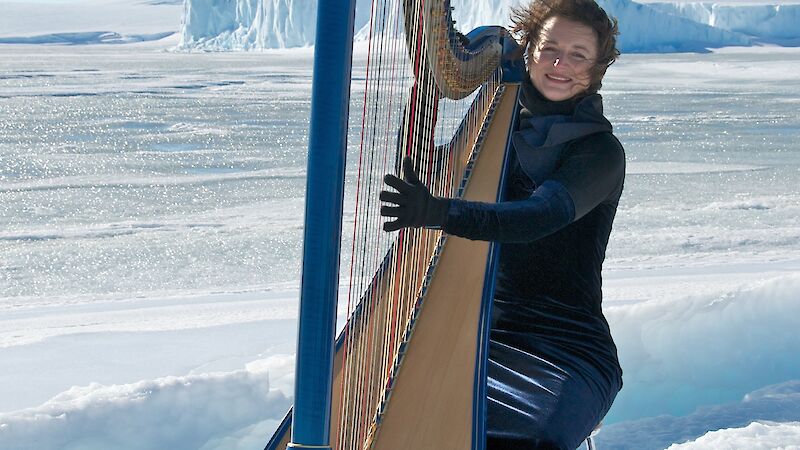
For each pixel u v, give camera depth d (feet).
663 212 28.07
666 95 87.71
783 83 109.91
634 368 12.67
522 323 6.50
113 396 10.06
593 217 6.35
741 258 21.12
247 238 24.58
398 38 5.17
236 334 13.92
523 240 5.03
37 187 33.91
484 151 7.02
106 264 21.88
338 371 5.74
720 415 11.23
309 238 3.71
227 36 251.60
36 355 12.84
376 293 5.65
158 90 95.55
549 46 6.06
